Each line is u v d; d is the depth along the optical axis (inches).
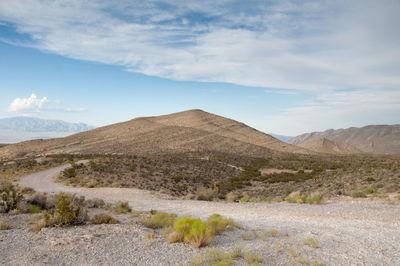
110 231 352.5
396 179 1027.9
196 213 559.2
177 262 249.4
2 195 498.0
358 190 821.9
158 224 403.9
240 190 1443.2
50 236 327.3
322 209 570.9
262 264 239.9
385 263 247.4
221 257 254.7
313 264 241.9
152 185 1397.6
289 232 362.9
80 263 247.4
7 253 272.1
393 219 459.8
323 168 2353.6
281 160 3430.1
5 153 4158.5
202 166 2288.4
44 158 2657.5
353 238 327.9
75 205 533.3
